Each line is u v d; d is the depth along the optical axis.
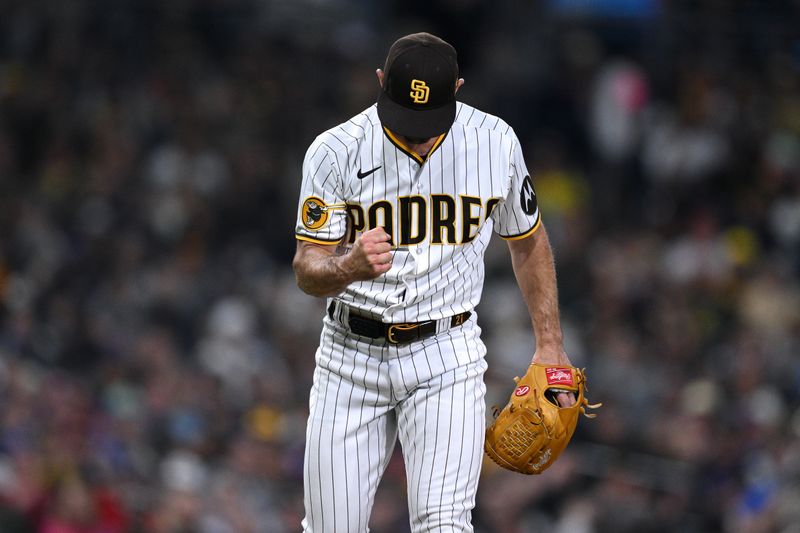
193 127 52.91
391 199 14.66
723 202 50.09
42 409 35.41
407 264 14.73
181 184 50.00
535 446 15.49
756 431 35.50
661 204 50.22
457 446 15.01
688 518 33.25
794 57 57.66
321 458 15.26
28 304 44.25
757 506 32.88
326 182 14.65
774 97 55.69
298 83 57.25
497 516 32.84
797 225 48.97
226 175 51.22
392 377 15.02
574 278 46.06
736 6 58.03
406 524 32.75
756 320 43.81
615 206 50.75
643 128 53.06
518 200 15.35
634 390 39.09
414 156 14.60
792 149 53.19
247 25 61.62
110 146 51.91
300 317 44.44
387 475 33.97
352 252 13.64
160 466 35.25
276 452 35.91
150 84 55.97
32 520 30.42
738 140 52.03
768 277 45.31
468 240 14.92
